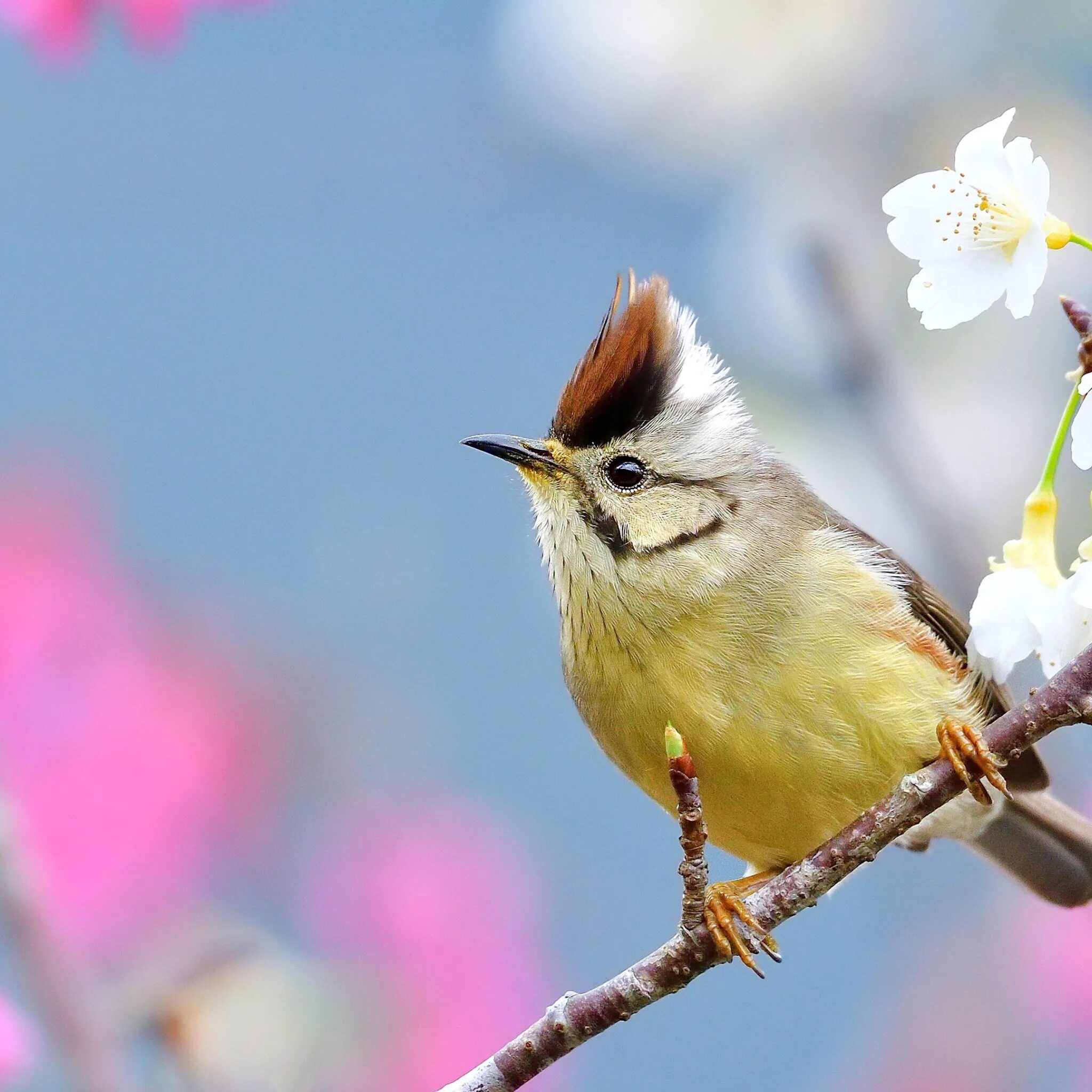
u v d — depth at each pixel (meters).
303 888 10.27
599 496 9.02
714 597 8.65
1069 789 11.18
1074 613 7.29
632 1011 7.20
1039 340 12.08
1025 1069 11.38
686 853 7.18
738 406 9.43
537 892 10.66
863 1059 11.89
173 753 10.15
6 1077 7.91
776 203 12.27
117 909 9.64
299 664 10.64
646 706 8.73
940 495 11.05
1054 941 11.51
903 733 8.43
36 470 10.93
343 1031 9.45
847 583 8.63
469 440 9.28
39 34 9.53
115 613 10.44
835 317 11.38
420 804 10.66
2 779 9.51
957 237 6.81
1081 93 12.40
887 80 12.34
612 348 9.23
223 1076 8.80
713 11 12.46
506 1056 7.23
